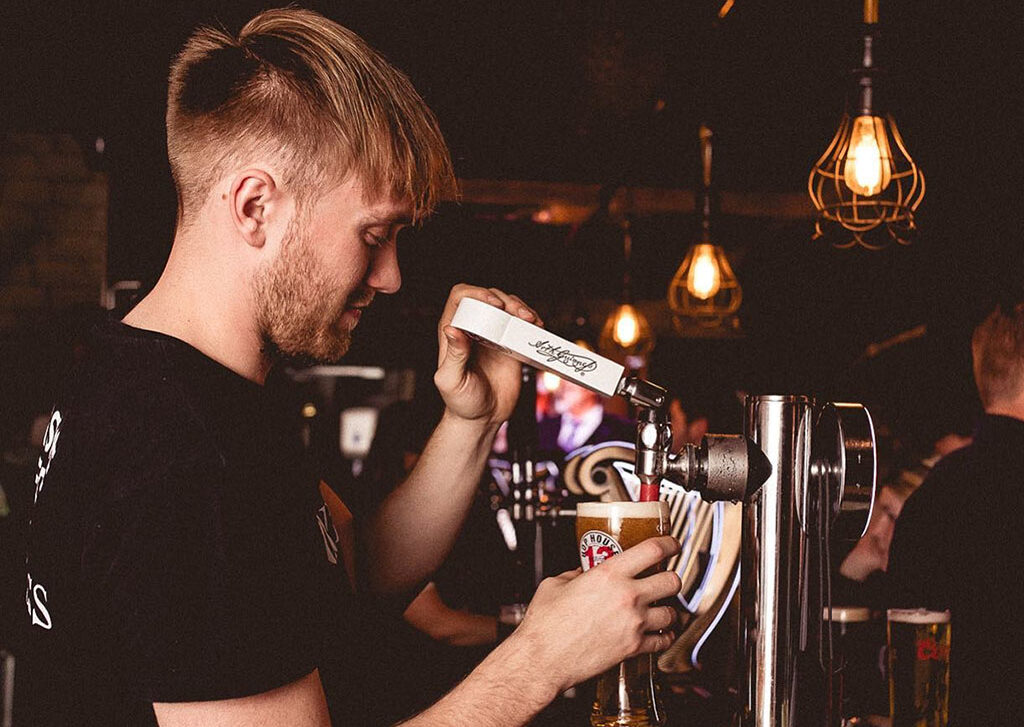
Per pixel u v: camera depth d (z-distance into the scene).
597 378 0.99
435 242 6.40
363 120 1.01
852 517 0.99
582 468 1.57
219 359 1.02
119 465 0.88
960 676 1.61
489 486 2.24
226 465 0.89
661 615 0.98
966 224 4.35
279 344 1.04
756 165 4.98
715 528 1.52
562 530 1.79
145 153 4.13
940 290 4.71
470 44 3.83
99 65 3.74
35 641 0.94
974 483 1.63
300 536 0.96
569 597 0.97
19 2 3.33
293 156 1.00
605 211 5.01
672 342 6.83
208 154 1.01
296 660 0.90
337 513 1.45
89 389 0.94
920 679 1.32
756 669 0.98
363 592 1.45
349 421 8.31
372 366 7.02
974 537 1.61
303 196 1.01
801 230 6.18
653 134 4.29
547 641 0.95
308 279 1.02
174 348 0.94
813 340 6.36
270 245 1.01
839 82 3.85
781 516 0.98
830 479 0.98
